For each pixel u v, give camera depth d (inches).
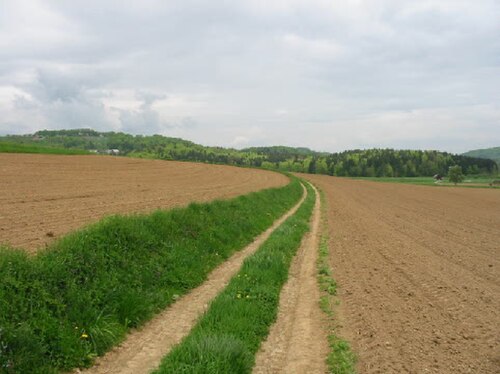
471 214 1278.3
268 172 3425.2
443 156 6830.7
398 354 272.7
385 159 6673.2
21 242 440.1
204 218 633.6
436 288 421.1
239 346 262.1
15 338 236.7
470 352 275.6
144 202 847.7
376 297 392.5
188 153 7534.5
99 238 391.2
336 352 280.7
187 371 234.4
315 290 426.3
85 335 272.7
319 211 1222.9
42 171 1451.8
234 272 485.4
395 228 880.9
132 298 332.5
